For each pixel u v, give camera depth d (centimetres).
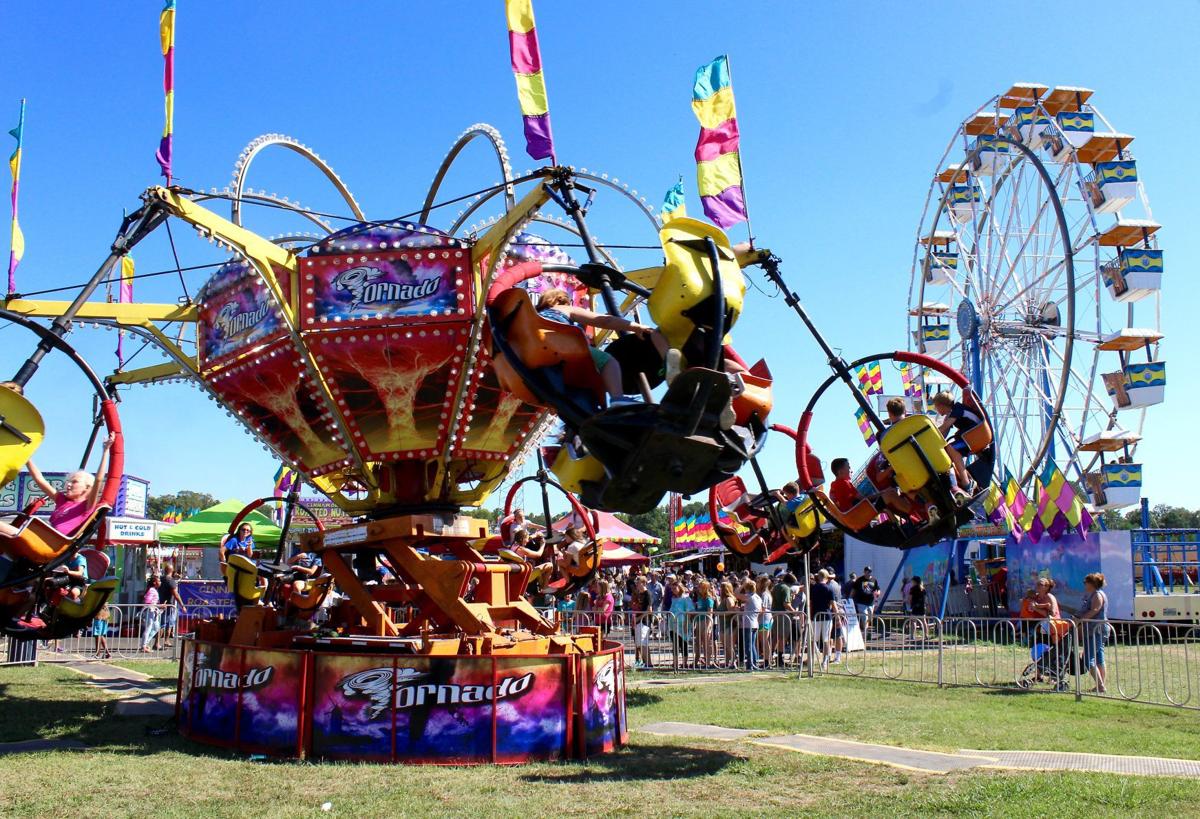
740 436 559
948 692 1270
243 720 782
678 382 484
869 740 847
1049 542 2314
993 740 852
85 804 584
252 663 788
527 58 754
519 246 936
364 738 732
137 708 1055
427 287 860
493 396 941
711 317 526
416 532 854
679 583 2055
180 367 1147
